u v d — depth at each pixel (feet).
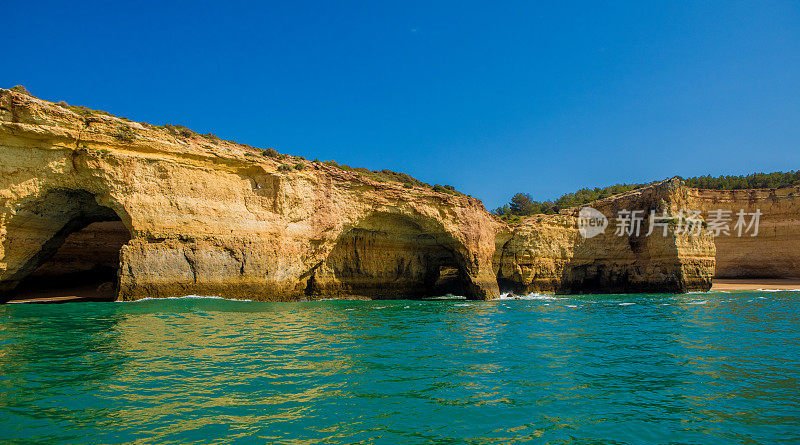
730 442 22.54
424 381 32.22
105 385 29.09
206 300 85.66
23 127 77.15
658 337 52.70
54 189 81.25
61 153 80.38
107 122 85.05
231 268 93.50
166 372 32.48
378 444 21.52
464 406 27.17
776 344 48.21
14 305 76.64
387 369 35.40
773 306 96.12
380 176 154.30
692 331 57.77
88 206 88.58
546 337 52.34
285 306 86.99
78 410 24.71
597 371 35.91
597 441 22.45
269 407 26.11
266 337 48.16
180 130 100.68
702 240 156.15
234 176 98.48
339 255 119.55
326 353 40.75
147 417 23.99
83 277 108.47
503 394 29.60
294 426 23.43
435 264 138.00
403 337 51.06
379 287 126.52
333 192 113.60
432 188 156.66
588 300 118.32
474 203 133.28
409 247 131.44
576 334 54.95
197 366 34.40
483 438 22.54
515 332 56.24
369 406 26.76
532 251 144.46
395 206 119.75
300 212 106.01
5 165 77.10
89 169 80.84
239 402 26.78
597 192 266.98
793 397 29.50
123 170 83.82
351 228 116.78
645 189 163.43
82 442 20.76
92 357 36.45
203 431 22.41
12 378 30.30
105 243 112.16
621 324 65.00
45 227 84.94
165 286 85.61
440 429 23.61
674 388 31.42
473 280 126.62
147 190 86.38
